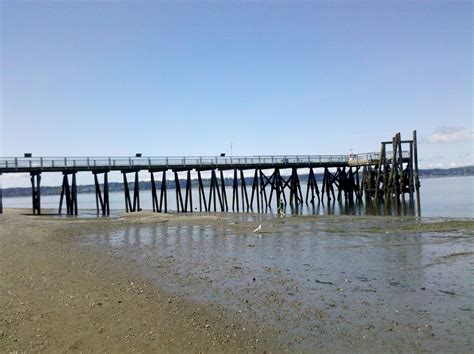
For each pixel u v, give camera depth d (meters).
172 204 78.50
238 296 11.56
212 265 15.76
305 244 20.25
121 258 17.42
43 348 8.09
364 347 8.17
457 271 13.90
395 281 12.89
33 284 12.62
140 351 8.05
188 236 24.16
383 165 48.16
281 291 11.99
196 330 9.10
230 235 24.16
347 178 55.28
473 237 20.38
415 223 26.20
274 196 94.25
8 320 9.45
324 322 9.50
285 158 49.69
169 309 10.47
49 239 23.22
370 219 29.78
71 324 9.36
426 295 11.39
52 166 39.22
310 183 52.41
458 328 9.01
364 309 10.34
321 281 13.04
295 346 8.27
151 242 22.11
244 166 46.97
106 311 10.26
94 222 32.19
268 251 18.62
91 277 13.77
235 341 8.53
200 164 44.78
